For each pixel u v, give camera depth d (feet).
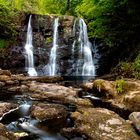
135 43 54.65
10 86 39.11
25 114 27.07
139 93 31.45
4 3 59.77
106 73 60.03
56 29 62.80
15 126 24.13
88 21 65.16
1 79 41.57
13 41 57.93
